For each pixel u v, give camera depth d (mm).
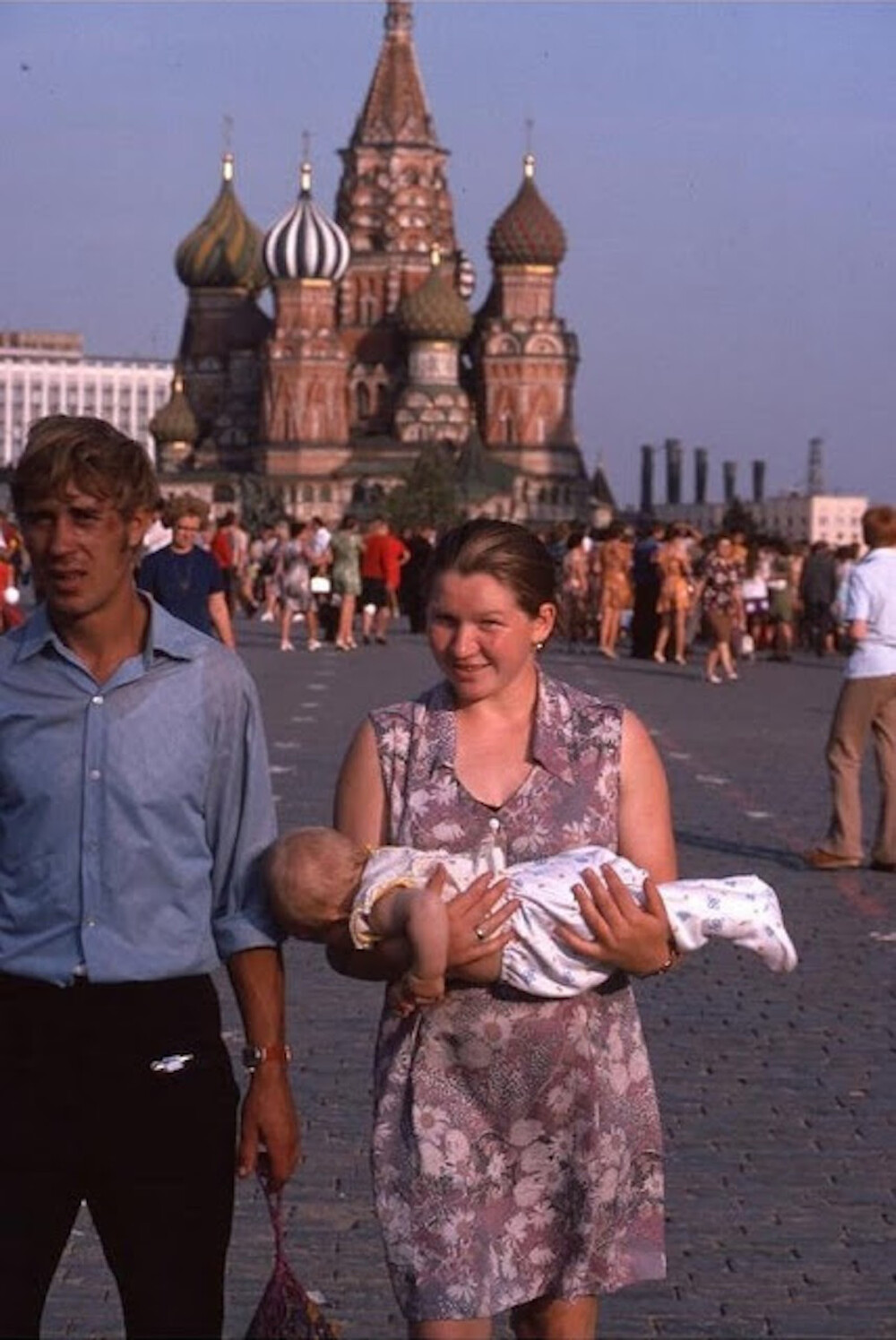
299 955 14352
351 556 52562
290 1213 8852
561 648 54844
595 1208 5734
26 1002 5609
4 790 5652
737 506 181875
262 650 52812
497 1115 5715
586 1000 5742
